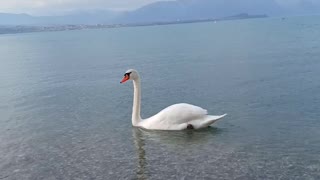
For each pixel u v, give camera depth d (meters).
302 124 19.91
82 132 20.80
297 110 22.47
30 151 18.34
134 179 14.55
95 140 19.30
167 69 43.25
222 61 47.22
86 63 56.50
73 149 18.22
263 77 33.62
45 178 15.17
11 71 52.09
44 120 23.88
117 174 15.09
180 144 17.98
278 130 19.20
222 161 15.70
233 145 17.47
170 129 19.92
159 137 19.11
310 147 16.78
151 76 38.72
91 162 16.48
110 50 80.56
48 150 18.31
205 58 51.91
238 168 14.95
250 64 42.56
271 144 17.36
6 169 16.27
